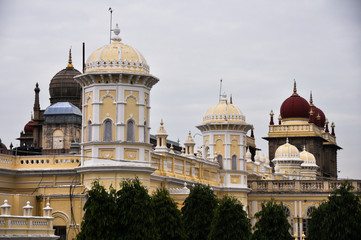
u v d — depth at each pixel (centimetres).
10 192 6625
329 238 6284
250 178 9675
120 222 5341
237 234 6166
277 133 13088
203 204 6359
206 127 8750
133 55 6475
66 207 6219
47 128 8894
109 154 6291
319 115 14688
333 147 14500
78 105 9819
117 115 6344
